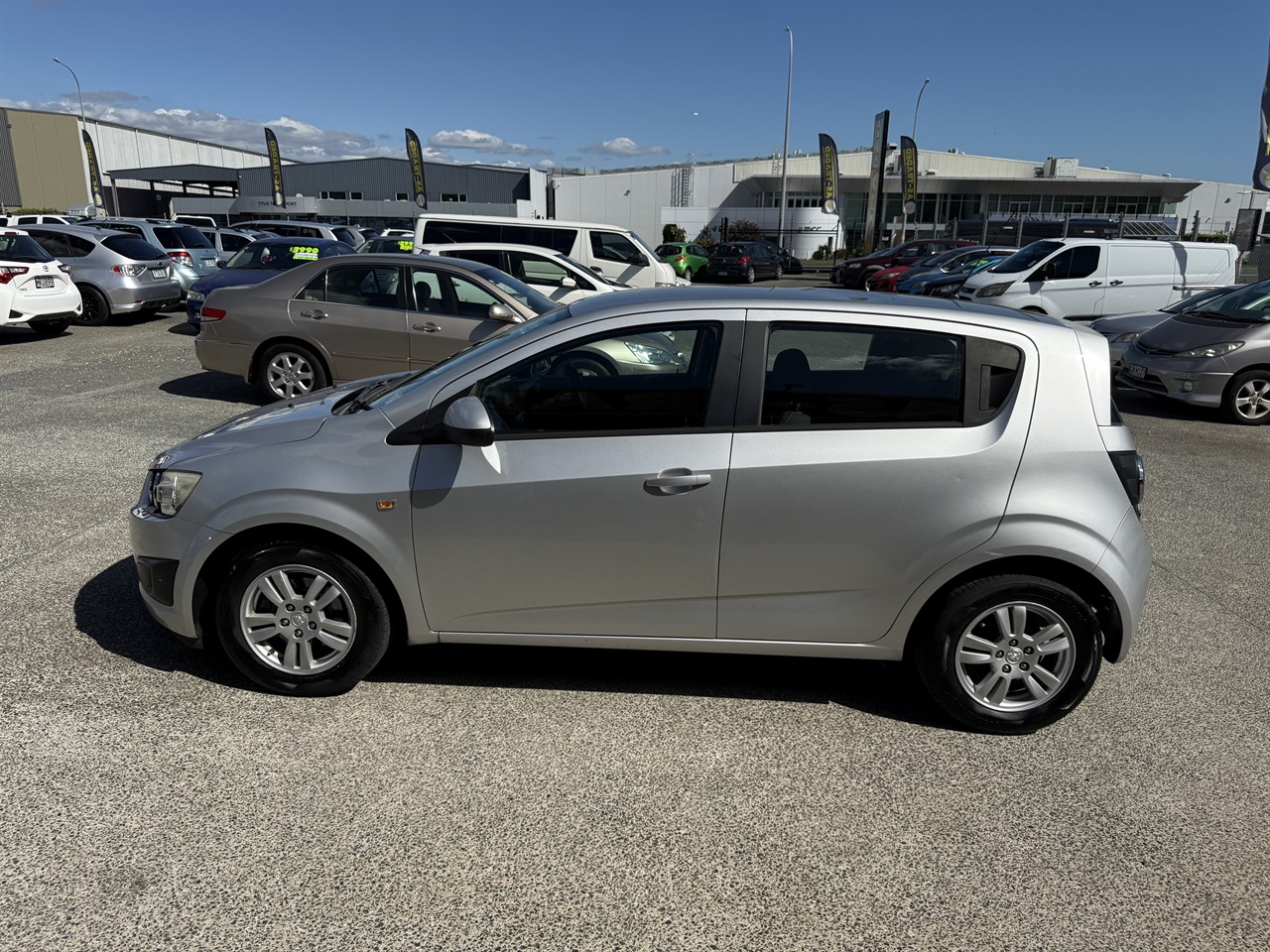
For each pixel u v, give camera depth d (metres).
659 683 3.64
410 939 2.27
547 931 2.31
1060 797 2.97
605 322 3.22
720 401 3.16
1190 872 2.63
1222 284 14.25
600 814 2.80
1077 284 13.83
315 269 8.52
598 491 3.13
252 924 2.30
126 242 15.37
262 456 3.27
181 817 2.71
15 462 6.62
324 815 2.74
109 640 3.83
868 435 3.13
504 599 3.28
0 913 2.30
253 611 3.35
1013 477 3.12
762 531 3.15
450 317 8.30
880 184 35.72
